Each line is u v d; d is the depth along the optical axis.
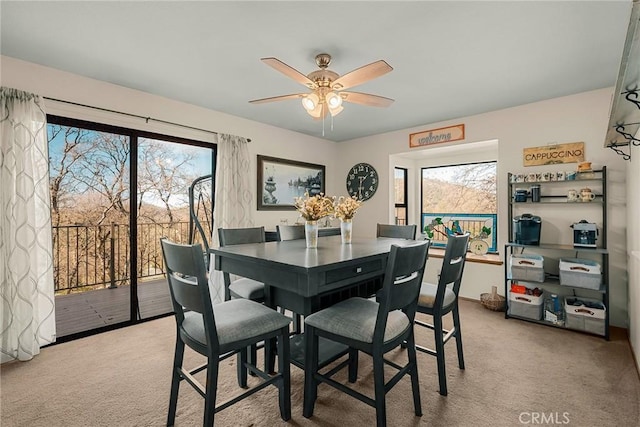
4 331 2.23
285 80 2.79
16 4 1.73
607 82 2.78
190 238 3.83
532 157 3.30
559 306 2.98
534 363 2.21
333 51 2.23
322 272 1.49
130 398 1.81
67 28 1.97
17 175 2.28
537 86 2.87
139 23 1.92
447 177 4.67
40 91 2.48
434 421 1.61
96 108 2.77
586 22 1.88
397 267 1.40
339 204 2.43
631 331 2.46
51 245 2.48
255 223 4.04
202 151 3.72
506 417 1.64
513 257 3.13
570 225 3.12
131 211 3.03
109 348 2.49
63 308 3.38
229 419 1.63
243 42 2.13
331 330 1.55
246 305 1.72
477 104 3.35
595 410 1.69
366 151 4.84
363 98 2.25
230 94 3.13
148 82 2.83
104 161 3.33
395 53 2.26
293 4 1.73
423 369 2.15
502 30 1.97
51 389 1.91
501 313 3.30
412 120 3.95
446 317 3.20
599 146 2.94
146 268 4.09
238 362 1.93
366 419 1.62
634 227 2.36
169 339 2.67
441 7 1.75
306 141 4.75
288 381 1.62
